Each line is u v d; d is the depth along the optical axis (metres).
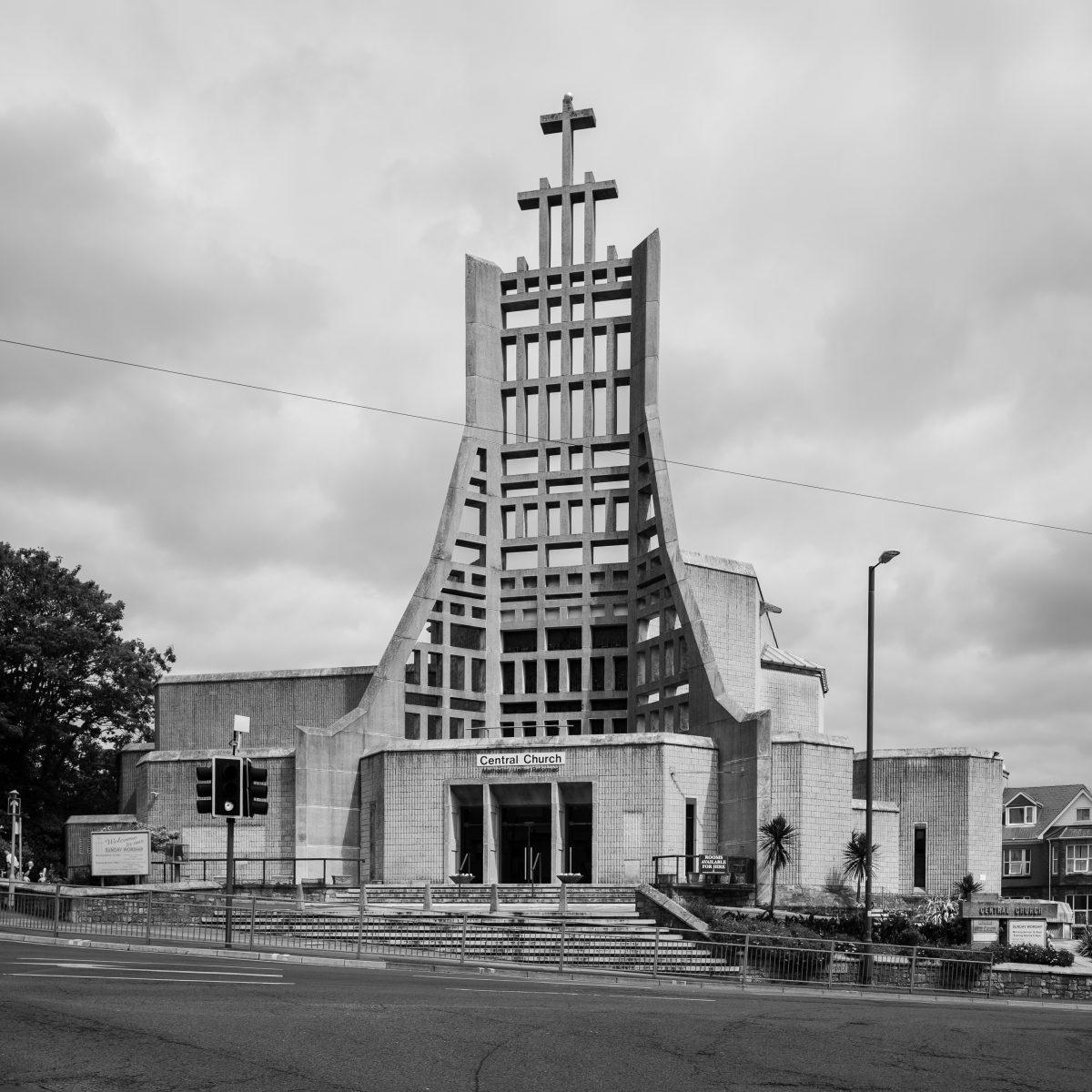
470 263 77.88
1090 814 95.31
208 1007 18.52
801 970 37.78
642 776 62.25
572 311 78.44
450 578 74.69
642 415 74.12
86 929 36.53
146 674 83.81
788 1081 15.29
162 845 67.81
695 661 66.88
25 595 80.88
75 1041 15.38
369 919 41.69
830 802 62.88
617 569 74.44
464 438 76.06
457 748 64.94
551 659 74.62
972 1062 17.44
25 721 81.38
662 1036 18.14
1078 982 41.69
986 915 48.59
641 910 42.03
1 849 66.12
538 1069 15.21
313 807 68.06
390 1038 16.61
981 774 72.62
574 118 78.69
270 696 78.00
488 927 40.53
